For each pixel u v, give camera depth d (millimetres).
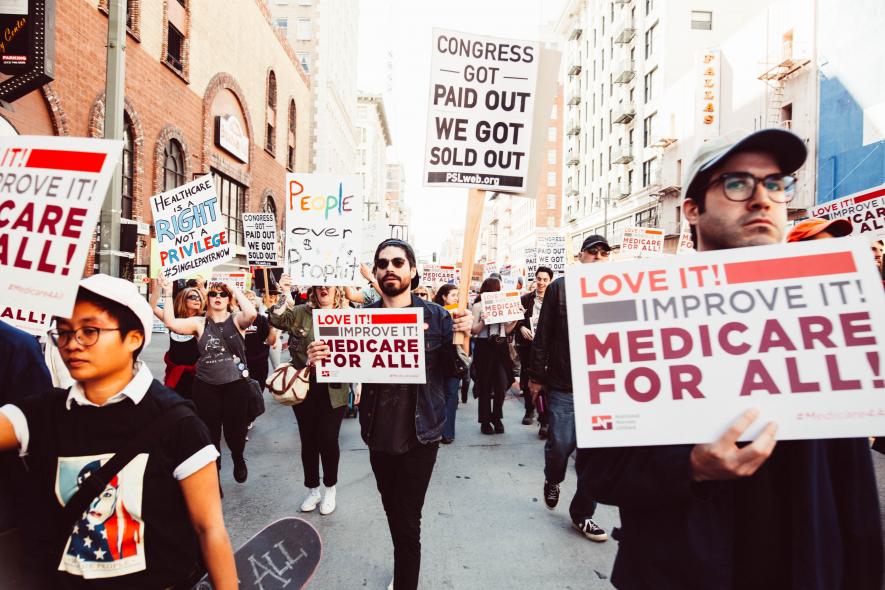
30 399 1529
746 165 1295
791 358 1222
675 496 1194
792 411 1189
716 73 25906
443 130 3133
